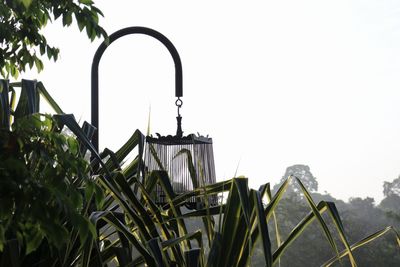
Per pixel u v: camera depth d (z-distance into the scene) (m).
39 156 2.09
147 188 3.50
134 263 3.12
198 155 3.68
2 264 2.76
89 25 3.09
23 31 3.01
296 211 60.09
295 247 61.25
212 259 3.04
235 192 3.15
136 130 3.54
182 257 3.20
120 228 2.95
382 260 62.00
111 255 3.27
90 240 2.73
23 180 1.97
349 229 63.94
